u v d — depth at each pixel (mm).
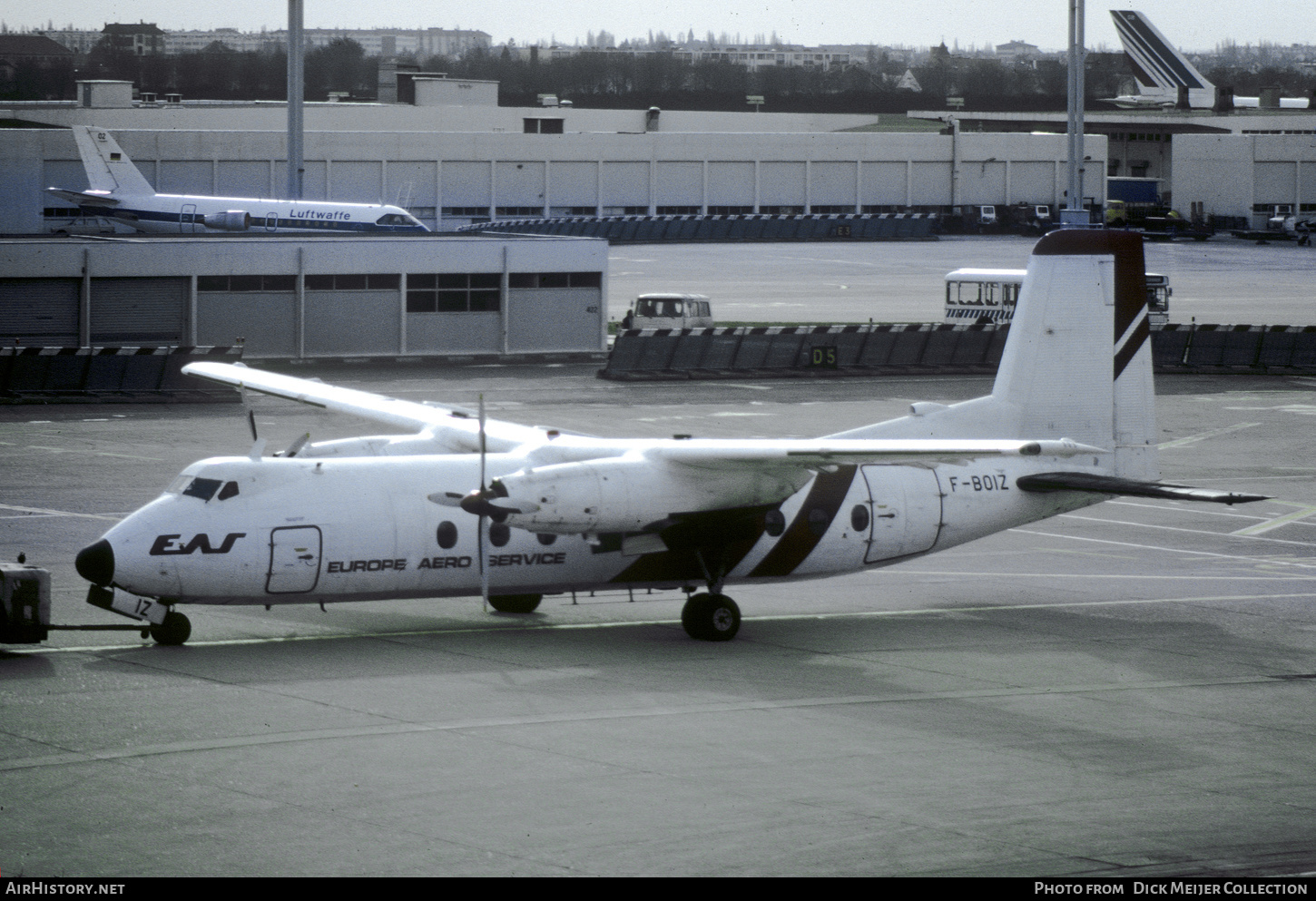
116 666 52125
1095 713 50781
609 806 38906
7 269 133250
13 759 41156
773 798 40094
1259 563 79875
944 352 153375
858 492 62500
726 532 58969
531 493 53625
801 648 59531
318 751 42812
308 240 144625
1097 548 83562
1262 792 42188
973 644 61031
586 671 54188
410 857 34750
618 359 142625
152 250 138125
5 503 83125
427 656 55406
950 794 41062
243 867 33750
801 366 149250
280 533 54375
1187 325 175750
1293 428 121938
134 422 112938
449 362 152250
